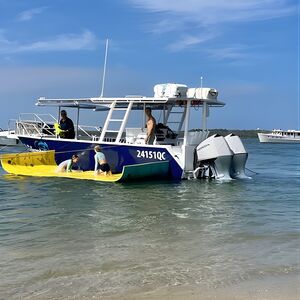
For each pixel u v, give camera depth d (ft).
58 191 45.80
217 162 54.39
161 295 18.35
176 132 57.88
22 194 44.04
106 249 25.02
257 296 18.22
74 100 57.88
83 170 57.41
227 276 20.68
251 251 24.86
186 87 53.78
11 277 20.45
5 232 28.89
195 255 23.99
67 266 22.00
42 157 59.67
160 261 22.91
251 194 45.52
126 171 49.96
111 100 55.88
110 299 17.98
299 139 308.81
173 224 31.30
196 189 48.14
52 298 18.08
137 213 35.12
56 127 60.18
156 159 53.67
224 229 29.99
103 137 56.08
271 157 124.36
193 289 19.01
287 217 34.19
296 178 61.11
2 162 58.54
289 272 21.29
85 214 34.63
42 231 29.12
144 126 57.77
